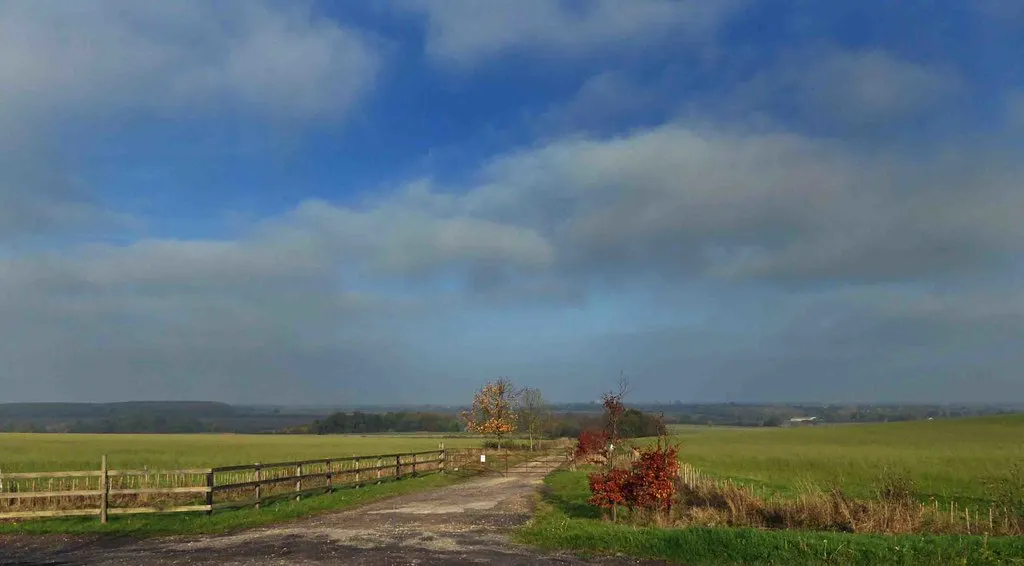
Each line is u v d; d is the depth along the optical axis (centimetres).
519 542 1413
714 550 1236
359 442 7800
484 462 4091
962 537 1316
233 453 5353
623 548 1314
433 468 3475
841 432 8719
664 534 1352
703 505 1814
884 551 1175
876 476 3180
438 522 1702
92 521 1689
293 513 1859
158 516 1766
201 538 1491
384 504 2136
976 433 7594
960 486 2825
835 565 1131
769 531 1398
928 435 7450
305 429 12162
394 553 1292
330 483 2414
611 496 1731
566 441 6550
